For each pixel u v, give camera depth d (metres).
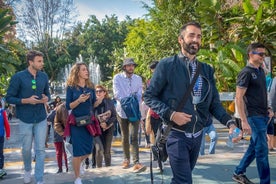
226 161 5.77
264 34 12.73
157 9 20.30
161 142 2.69
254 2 14.91
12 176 7.64
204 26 14.94
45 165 8.49
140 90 5.52
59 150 7.11
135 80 5.49
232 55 13.50
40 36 41.28
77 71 4.48
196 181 4.61
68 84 4.48
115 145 11.46
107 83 24.61
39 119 4.64
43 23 40.97
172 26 18.47
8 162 9.38
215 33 14.65
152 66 5.65
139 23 22.45
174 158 2.62
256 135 4.04
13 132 16.39
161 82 2.68
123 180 4.76
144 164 5.70
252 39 12.95
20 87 4.60
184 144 2.63
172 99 2.65
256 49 3.96
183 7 18.44
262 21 12.71
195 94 2.68
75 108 4.44
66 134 4.45
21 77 4.58
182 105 2.63
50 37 42.19
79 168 4.51
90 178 4.90
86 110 4.46
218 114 2.82
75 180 4.51
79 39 51.72
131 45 23.83
